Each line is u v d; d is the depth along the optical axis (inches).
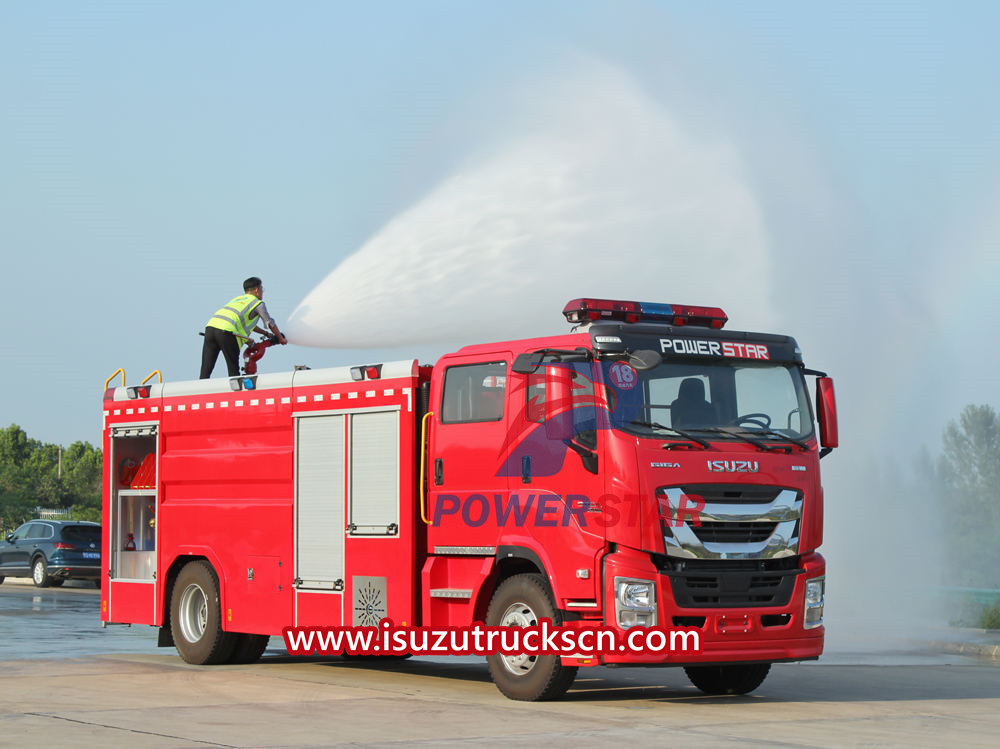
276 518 527.2
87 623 813.2
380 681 506.3
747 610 422.3
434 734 363.6
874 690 495.5
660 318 453.4
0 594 1150.3
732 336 445.4
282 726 378.0
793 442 440.8
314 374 515.8
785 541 431.2
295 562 515.8
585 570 412.2
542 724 384.5
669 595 411.5
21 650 637.3
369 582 484.4
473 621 448.5
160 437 586.9
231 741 349.1
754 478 426.6
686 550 413.1
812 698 469.1
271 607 526.0
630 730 374.0
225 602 548.7
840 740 360.2
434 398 467.5
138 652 629.0
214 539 557.0
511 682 441.1
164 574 580.4
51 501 2576.3
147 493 596.7
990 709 435.5
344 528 496.7
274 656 611.8
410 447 473.4
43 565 1278.3
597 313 442.3
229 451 553.0
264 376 537.6
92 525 1301.7
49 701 434.9
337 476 501.7
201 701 436.1
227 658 562.9
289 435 525.0
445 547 458.9
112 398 613.6
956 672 561.9
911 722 400.5
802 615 434.3
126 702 433.1
